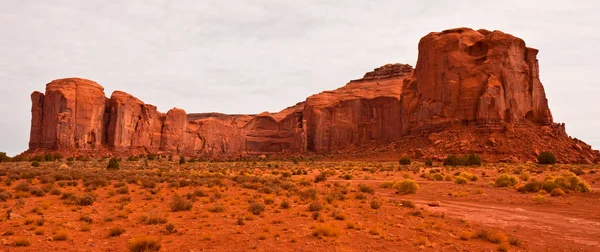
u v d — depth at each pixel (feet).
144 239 36.27
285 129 613.11
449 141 302.04
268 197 75.05
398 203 75.51
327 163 310.45
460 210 69.51
